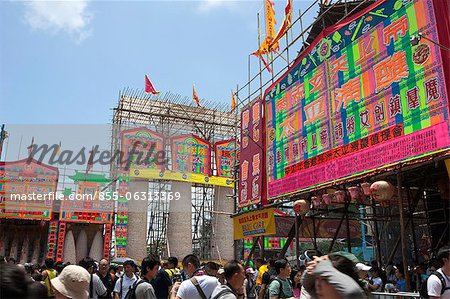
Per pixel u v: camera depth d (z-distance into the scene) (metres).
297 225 16.27
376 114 12.53
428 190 18.38
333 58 14.73
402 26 11.99
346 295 2.74
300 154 16.09
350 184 14.00
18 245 31.36
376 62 12.77
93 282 8.24
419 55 11.30
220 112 37.88
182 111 36.53
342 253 3.40
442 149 10.27
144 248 30.17
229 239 33.25
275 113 18.27
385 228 21.98
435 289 5.50
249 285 12.25
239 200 20.58
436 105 10.62
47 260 10.92
